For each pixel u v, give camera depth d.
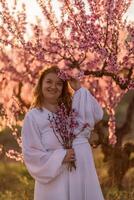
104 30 8.15
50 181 6.35
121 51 8.95
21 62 11.44
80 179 6.35
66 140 6.32
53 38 8.77
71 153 6.29
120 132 11.60
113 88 10.78
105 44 8.05
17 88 11.45
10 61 11.45
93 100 6.67
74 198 6.32
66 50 8.40
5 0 9.03
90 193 6.38
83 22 8.02
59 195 6.32
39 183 6.41
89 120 6.55
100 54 7.96
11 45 8.89
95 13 8.06
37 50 8.56
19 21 9.20
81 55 8.24
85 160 6.38
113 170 11.53
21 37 8.87
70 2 8.20
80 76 7.93
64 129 6.31
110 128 10.70
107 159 11.57
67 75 6.45
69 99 6.52
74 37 8.08
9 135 18.25
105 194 10.78
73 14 8.16
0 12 9.04
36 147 6.30
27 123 6.35
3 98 11.38
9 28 8.98
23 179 13.20
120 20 8.16
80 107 6.53
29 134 6.33
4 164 15.55
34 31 8.97
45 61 8.62
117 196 10.36
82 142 6.41
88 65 8.66
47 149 6.31
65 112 6.32
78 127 6.43
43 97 6.46
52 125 6.31
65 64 8.42
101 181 11.67
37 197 6.43
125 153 11.48
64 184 6.33
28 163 6.35
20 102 10.79
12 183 13.53
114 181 11.49
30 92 11.34
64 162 6.30
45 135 6.32
